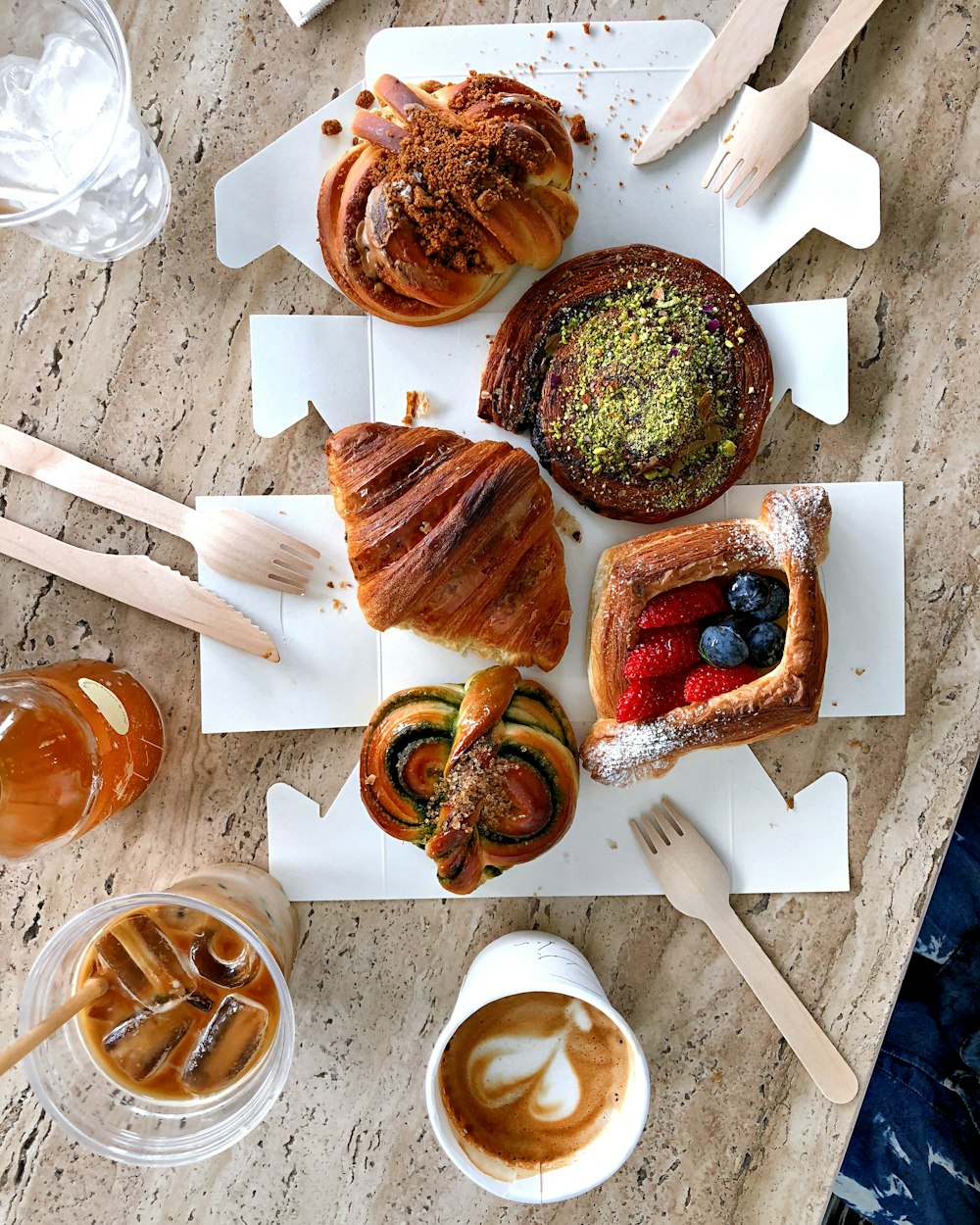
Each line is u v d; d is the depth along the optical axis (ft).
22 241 1.81
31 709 1.65
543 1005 1.81
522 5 1.79
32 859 1.85
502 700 1.72
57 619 1.85
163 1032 1.70
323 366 1.80
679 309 1.74
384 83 1.67
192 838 1.86
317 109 1.80
